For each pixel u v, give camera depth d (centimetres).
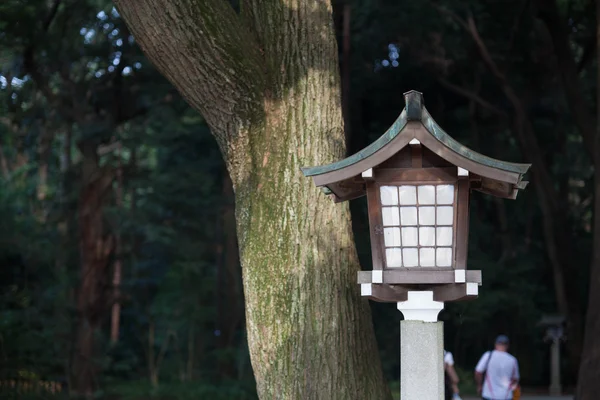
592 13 1977
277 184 579
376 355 572
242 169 598
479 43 1992
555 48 1839
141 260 2866
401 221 454
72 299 2061
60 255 2152
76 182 2109
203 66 572
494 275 2317
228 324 2455
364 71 2245
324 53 600
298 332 554
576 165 2689
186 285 2691
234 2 1655
